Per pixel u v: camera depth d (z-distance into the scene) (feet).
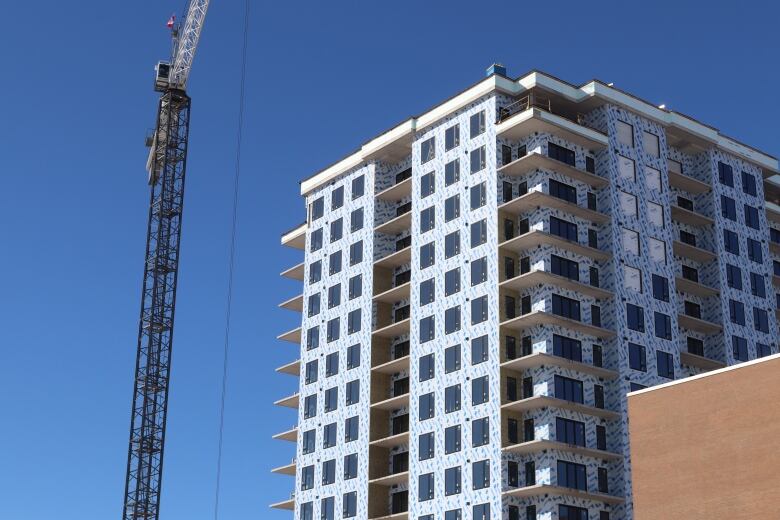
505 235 337.11
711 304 363.97
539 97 352.08
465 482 319.06
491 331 326.85
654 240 350.84
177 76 493.36
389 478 342.44
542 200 331.57
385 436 356.38
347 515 351.67
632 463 241.55
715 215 371.76
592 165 351.46
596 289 331.16
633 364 330.95
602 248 342.44
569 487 310.04
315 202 408.46
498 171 341.21
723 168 382.22
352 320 375.66
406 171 385.91
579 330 327.88
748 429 224.12
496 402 318.24
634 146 357.82
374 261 375.25
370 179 387.96
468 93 357.41
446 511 320.91
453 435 327.06
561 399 317.63
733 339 359.46
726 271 367.45
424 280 352.90
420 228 360.07
